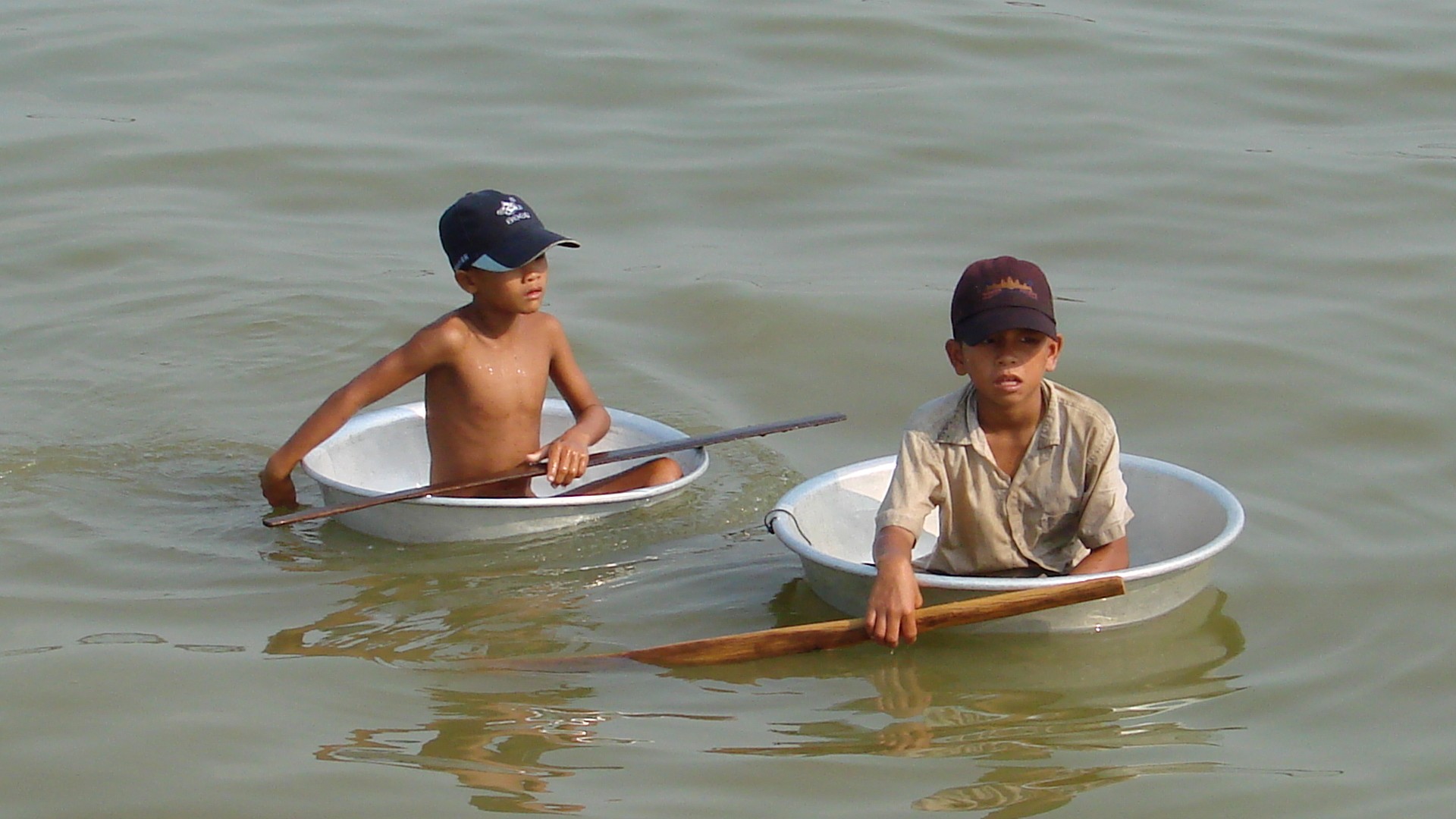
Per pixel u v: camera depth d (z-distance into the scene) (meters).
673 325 23.69
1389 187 27.77
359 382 18.50
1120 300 23.88
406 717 14.09
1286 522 17.84
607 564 17.42
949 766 13.27
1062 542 16.23
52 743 13.52
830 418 19.27
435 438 19.11
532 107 31.80
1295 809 12.64
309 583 16.88
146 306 24.56
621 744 13.62
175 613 16.06
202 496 19.17
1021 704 14.37
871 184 28.44
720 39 34.75
